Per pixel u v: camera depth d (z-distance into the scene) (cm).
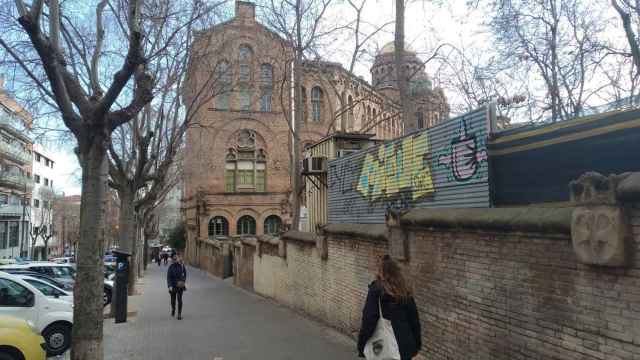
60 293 1186
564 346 449
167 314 1419
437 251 675
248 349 913
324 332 1052
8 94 1351
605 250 389
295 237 1386
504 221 517
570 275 443
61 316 981
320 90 4044
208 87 1873
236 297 1859
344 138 1426
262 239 1842
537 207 500
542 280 478
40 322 962
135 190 1644
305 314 1303
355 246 968
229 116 4184
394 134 4419
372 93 2262
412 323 483
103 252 762
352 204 1089
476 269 588
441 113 1992
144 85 709
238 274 2427
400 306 477
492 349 555
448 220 625
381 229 842
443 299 661
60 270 1820
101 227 707
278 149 4288
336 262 1075
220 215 4194
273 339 998
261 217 4278
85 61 1191
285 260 1527
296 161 1755
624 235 378
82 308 683
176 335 1077
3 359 666
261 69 2231
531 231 487
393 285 478
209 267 3719
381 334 471
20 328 693
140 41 618
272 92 2483
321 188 1423
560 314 455
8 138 3144
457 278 627
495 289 551
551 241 467
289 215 4291
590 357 419
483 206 622
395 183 883
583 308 427
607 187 387
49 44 606
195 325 1206
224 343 973
